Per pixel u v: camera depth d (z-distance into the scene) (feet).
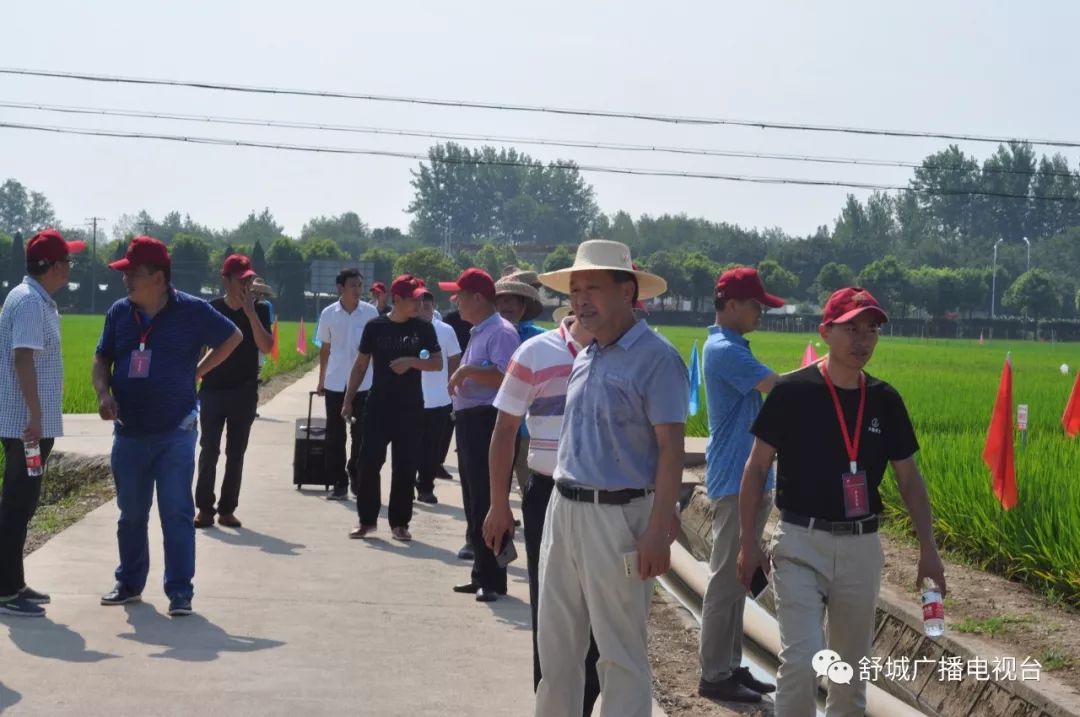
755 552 18.99
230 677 22.38
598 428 17.51
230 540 35.06
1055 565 29.01
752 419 22.85
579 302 17.79
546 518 18.38
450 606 28.45
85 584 29.04
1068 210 602.85
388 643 25.12
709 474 23.24
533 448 20.35
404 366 34.96
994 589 29.63
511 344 28.58
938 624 18.62
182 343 26.99
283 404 83.92
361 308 43.68
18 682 21.57
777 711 18.20
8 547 26.04
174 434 26.81
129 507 27.04
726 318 23.07
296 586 29.71
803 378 18.71
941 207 606.14
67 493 46.70
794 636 18.06
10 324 25.84
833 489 18.28
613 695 17.53
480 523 29.12
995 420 36.27
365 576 31.12
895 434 18.67
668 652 27.45
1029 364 171.22
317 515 39.68
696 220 609.42
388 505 39.55
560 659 18.19
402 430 35.63
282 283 401.70
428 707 21.22
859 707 18.71
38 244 26.08
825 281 429.79
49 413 26.32
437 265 388.78
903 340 339.16
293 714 20.51
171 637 24.82
